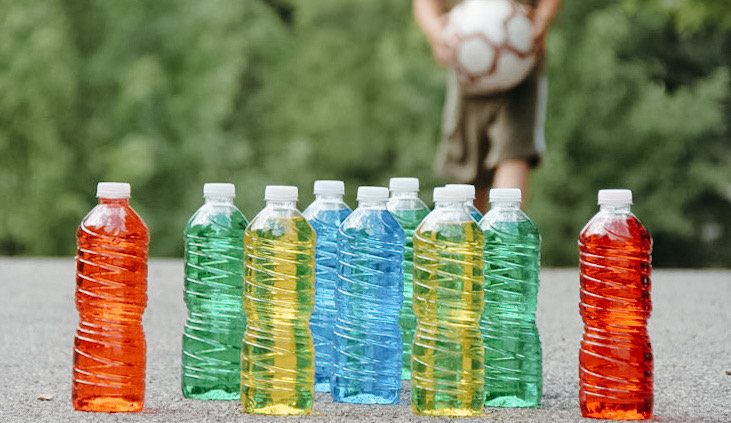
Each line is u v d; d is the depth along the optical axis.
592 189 20.94
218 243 3.95
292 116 23.61
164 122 20.83
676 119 20.48
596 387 3.59
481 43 6.60
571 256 20.69
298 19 24.36
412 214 4.20
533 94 6.76
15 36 19.89
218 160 20.94
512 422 3.50
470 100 6.84
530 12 6.71
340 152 22.86
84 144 20.80
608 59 20.42
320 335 4.12
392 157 23.02
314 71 23.77
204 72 20.89
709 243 23.06
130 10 20.86
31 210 20.27
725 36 22.39
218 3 21.05
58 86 19.92
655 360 5.09
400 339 3.91
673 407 3.92
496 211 4.00
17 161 20.42
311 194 22.16
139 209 20.64
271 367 3.63
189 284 3.96
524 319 3.95
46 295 7.91
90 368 3.70
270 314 3.68
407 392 4.12
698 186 21.06
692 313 6.91
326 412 3.68
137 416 3.60
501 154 6.78
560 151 20.53
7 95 19.80
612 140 20.69
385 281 3.88
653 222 20.94
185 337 4.00
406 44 22.58
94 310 3.69
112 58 20.91
